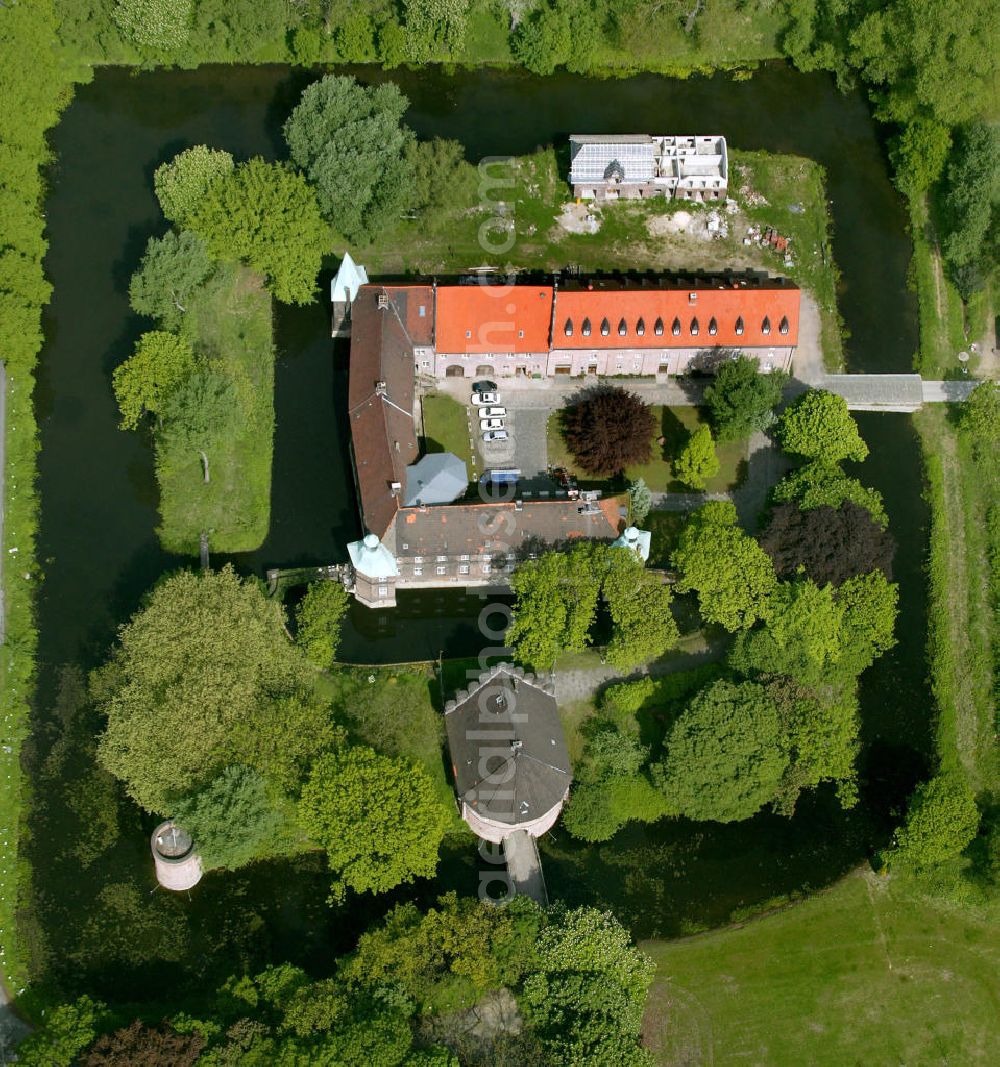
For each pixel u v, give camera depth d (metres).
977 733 193.00
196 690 171.25
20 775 180.75
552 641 183.00
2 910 172.75
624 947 168.00
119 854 177.38
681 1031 169.12
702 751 176.75
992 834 179.25
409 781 170.25
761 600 187.38
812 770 180.38
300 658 182.12
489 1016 164.38
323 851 178.88
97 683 178.75
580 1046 157.88
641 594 185.75
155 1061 152.75
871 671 196.88
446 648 191.62
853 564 190.88
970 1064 169.88
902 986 174.00
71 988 168.88
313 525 199.00
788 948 176.00
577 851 181.62
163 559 195.62
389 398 195.12
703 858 182.38
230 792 167.00
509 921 166.62
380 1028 156.62
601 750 182.38
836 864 182.75
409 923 167.62
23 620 190.00
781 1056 168.62
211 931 173.75
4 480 198.88
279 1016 161.75
